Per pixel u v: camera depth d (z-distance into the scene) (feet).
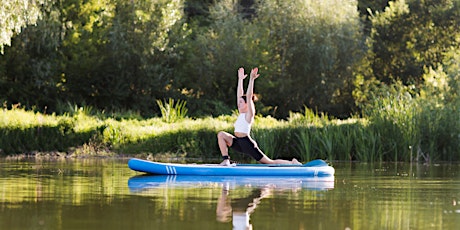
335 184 36.88
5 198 28.73
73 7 100.73
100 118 81.97
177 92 108.37
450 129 64.90
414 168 51.67
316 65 107.45
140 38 101.86
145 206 26.66
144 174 41.60
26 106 96.84
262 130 66.39
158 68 104.63
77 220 23.17
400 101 65.92
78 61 101.81
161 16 102.53
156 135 66.59
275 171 41.83
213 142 66.23
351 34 109.29
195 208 26.21
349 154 64.23
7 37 63.62
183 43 108.78
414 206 27.73
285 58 109.29
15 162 52.21
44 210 25.35
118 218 23.63
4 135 62.18
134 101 105.91
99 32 102.53
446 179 40.91
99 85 104.68
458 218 24.62
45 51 96.99
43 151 63.57
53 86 98.78
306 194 31.42
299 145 65.57
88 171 43.50
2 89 96.84
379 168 51.26
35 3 66.13
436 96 70.13
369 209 26.63
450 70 72.74
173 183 36.27
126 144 65.57
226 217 24.06
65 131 65.21
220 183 36.65
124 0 102.68
